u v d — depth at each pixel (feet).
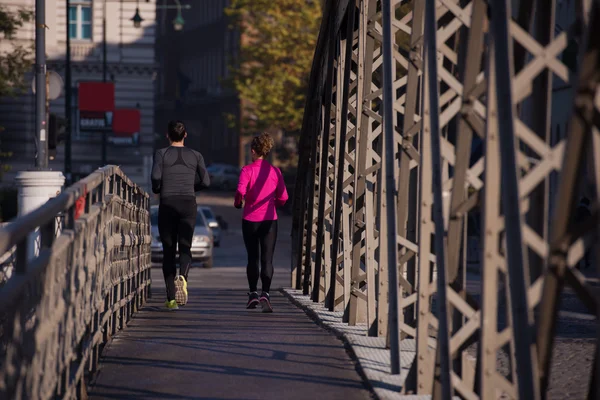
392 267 56.13
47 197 126.52
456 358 48.39
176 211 93.45
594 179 32.73
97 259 56.70
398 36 280.92
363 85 76.59
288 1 474.08
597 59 31.40
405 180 61.77
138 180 481.05
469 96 43.06
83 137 476.13
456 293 45.85
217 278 211.61
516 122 36.76
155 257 243.19
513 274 35.32
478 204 44.47
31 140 455.63
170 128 93.61
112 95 399.44
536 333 36.47
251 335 74.28
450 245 45.27
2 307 28.09
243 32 487.61
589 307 33.53
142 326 80.28
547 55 36.96
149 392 52.19
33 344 34.09
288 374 57.52
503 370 60.08
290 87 476.13
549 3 40.55
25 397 33.01
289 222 526.16
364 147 77.20
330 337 73.46
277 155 581.12
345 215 87.76
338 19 90.84
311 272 112.37
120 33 488.02
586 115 31.91
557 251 33.27
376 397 50.75
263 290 94.27
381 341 68.44
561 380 58.85
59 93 149.48
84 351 49.57
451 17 53.62
